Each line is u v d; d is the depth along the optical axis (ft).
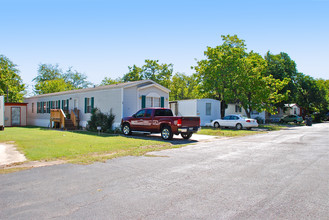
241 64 87.92
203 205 14.42
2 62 141.49
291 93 126.82
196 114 87.97
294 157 29.17
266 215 13.06
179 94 182.80
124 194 16.29
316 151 33.63
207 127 83.20
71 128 69.87
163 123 46.91
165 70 151.33
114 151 33.19
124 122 54.95
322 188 17.44
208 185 18.22
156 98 70.03
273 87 94.84
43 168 23.47
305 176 20.61
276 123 123.13
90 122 64.75
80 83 222.69
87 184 18.44
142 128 50.90
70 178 20.03
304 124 118.83
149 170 22.77
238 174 21.31
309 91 147.84
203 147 37.78
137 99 64.59
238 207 14.12
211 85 92.94
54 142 40.32
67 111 76.38
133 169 23.16
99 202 14.89
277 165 24.82
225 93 87.97
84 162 26.13
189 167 23.98
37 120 94.94
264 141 46.01
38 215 13.05
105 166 24.39
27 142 40.22
